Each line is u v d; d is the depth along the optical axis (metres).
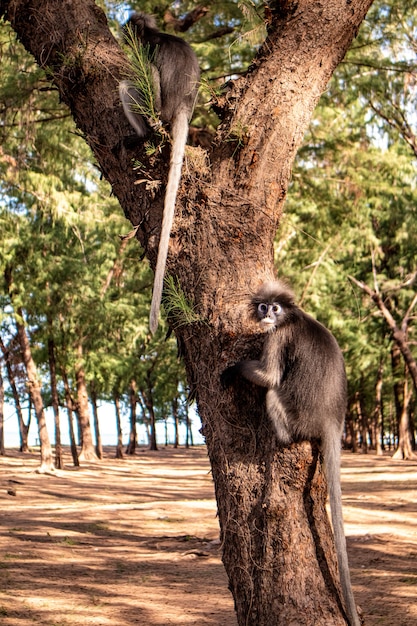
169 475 31.47
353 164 17.08
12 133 14.58
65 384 33.38
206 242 3.51
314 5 3.70
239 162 3.57
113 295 30.83
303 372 4.30
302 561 3.16
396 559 10.77
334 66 3.77
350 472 30.27
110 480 27.66
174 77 5.97
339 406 4.40
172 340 39.62
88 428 39.56
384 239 29.84
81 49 3.95
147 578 10.27
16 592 9.25
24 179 16.30
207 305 3.45
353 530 13.32
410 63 14.35
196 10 11.97
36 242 24.92
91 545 12.91
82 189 22.69
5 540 13.16
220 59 12.52
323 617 3.07
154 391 61.31
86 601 8.90
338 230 18.17
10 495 21.17
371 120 18.67
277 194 3.59
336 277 25.42
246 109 3.62
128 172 3.80
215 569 10.89
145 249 3.74
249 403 3.41
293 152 3.65
